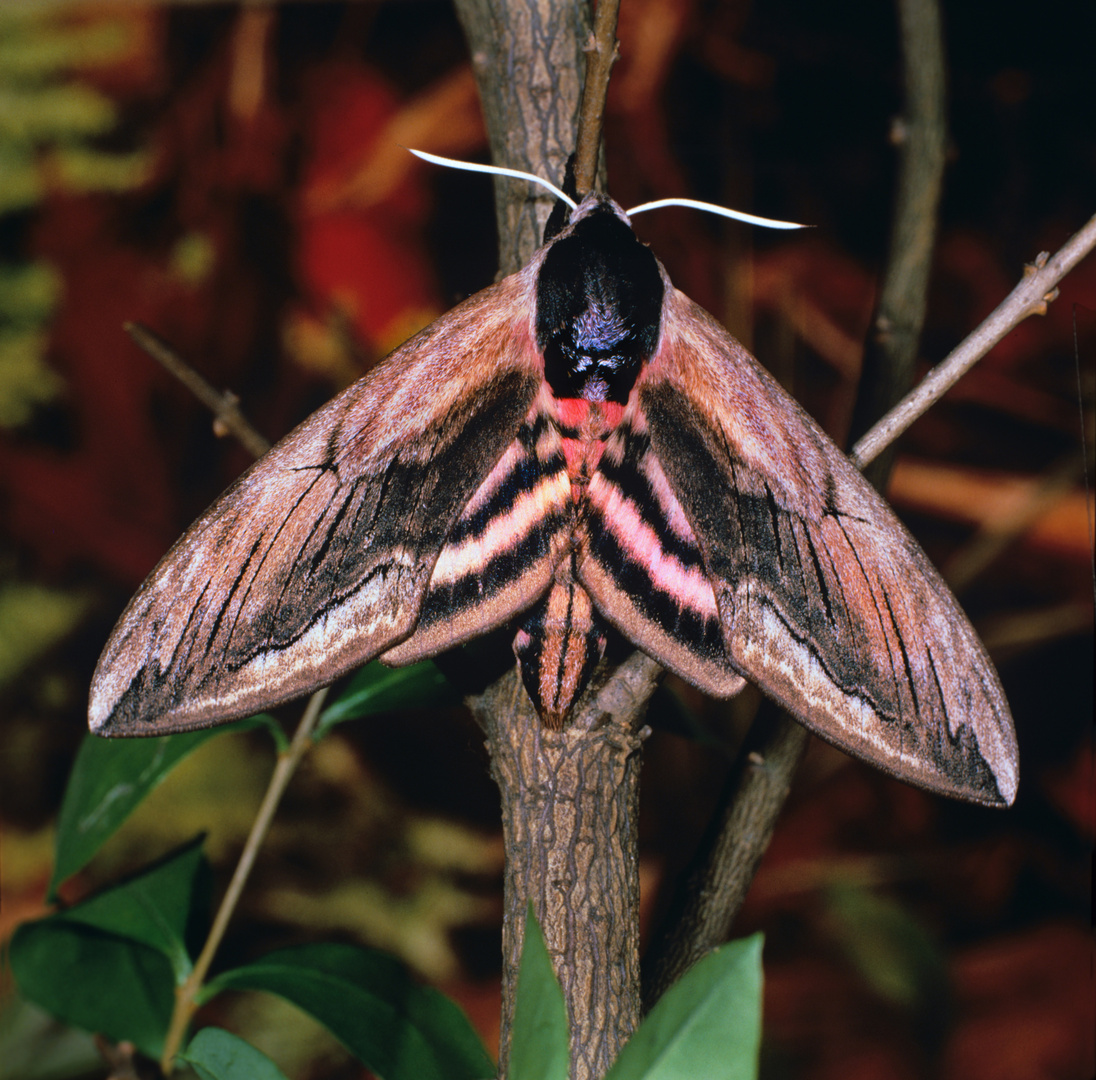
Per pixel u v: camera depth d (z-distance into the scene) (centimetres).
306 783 68
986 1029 57
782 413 43
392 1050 43
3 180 75
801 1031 58
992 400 84
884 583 43
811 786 72
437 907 65
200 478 78
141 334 44
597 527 43
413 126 84
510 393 43
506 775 42
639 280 43
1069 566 79
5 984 51
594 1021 42
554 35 44
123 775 44
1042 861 67
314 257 81
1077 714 74
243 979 44
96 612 72
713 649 43
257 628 42
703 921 44
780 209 89
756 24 88
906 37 46
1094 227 43
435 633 43
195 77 80
